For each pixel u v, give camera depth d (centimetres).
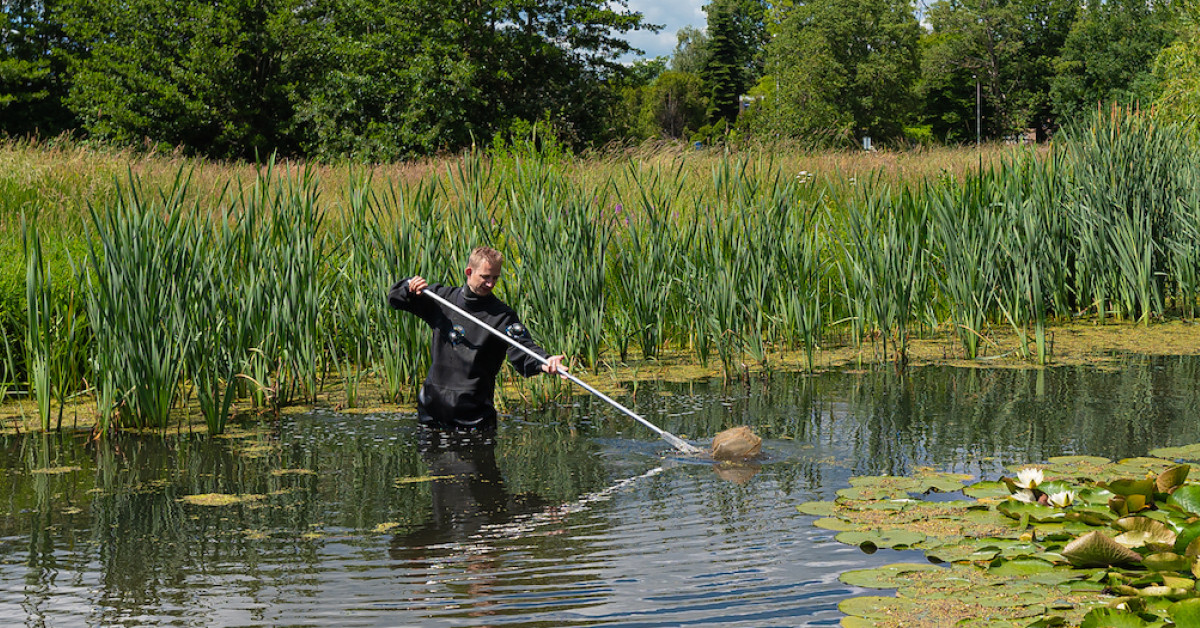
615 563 340
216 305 604
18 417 582
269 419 577
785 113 4947
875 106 5047
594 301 729
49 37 3459
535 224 725
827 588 317
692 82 8200
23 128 3275
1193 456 464
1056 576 317
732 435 486
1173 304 974
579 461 480
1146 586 303
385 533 374
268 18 3084
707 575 328
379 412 595
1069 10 6200
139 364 548
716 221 804
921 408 584
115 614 298
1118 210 912
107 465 477
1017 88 6219
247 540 367
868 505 399
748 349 741
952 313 822
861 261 833
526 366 534
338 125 2875
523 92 3011
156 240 586
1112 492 375
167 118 3072
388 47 2817
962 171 1309
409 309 563
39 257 557
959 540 353
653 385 670
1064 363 724
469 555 349
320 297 691
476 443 516
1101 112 984
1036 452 479
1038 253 887
